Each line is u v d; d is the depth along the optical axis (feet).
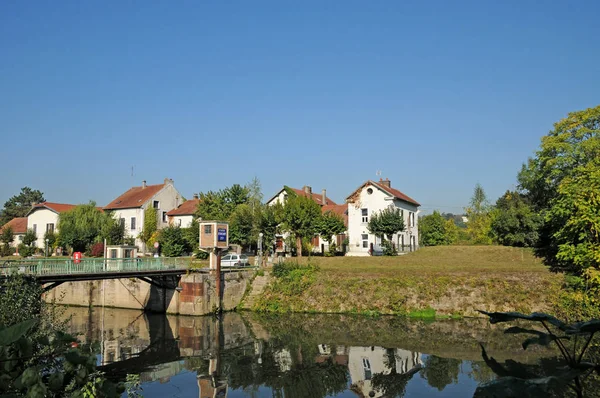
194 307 117.39
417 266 123.85
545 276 104.42
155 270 112.06
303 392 60.08
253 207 183.42
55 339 24.91
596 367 12.12
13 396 19.85
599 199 82.28
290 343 86.84
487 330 93.86
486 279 108.17
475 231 220.84
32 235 215.31
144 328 103.14
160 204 221.25
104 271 100.78
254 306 124.88
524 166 156.97
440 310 108.06
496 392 11.80
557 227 110.93
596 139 118.73
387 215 155.94
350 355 77.51
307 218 155.02
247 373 68.64
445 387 60.64
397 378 64.75
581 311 82.23
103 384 24.39
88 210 208.74
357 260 139.03
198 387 62.54
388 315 111.55
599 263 82.23
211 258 122.42
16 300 47.73
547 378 11.99
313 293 122.01
